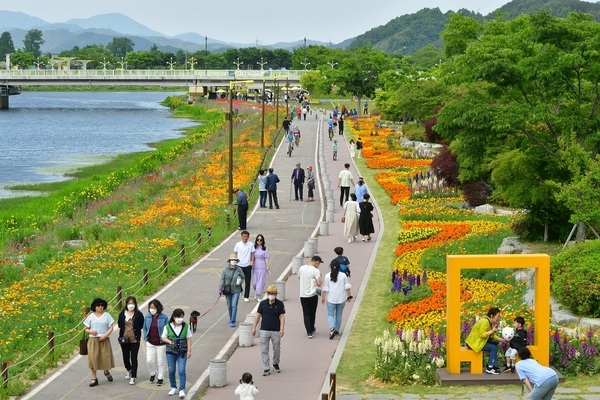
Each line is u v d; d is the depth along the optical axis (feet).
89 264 114.83
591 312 79.92
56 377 71.56
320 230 132.46
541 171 108.27
